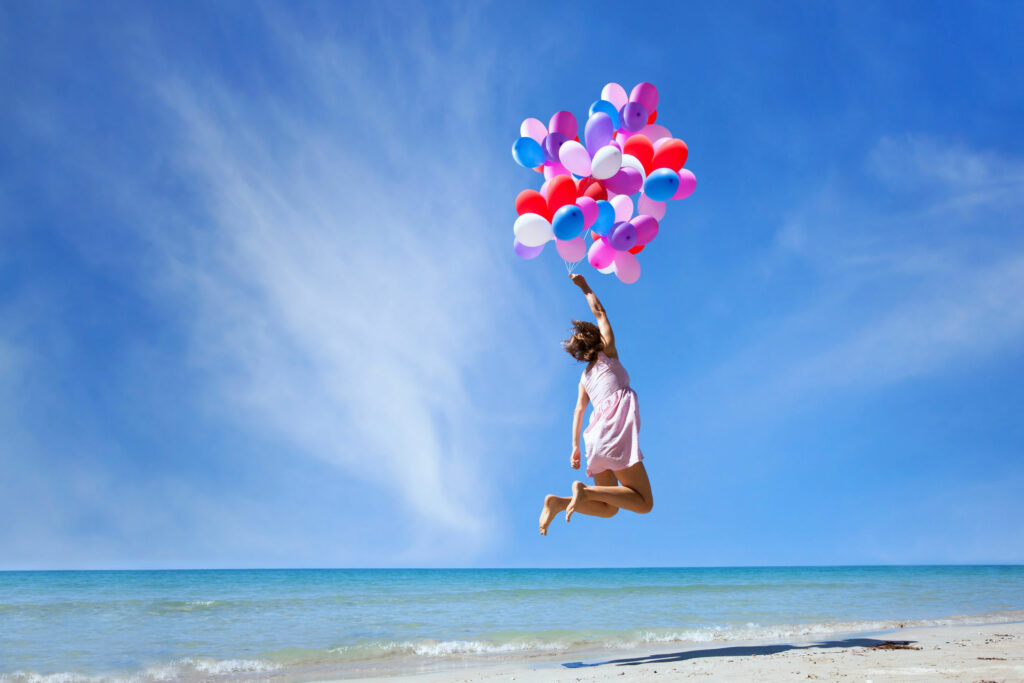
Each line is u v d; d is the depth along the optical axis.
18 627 11.05
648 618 11.64
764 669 4.16
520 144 5.43
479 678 4.67
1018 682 3.39
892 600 15.87
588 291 4.92
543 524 4.00
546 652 7.33
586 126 5.07
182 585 27.09
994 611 12.28
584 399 4.94
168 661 7.28
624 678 4.08
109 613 13.55
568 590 21.52
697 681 3.71
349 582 31.00
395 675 5.89
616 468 4.38
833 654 5.05
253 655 7.61
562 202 4.95
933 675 3.70
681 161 5.19
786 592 19.86
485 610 14.03
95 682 6.10
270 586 25.88
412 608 14.62
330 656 7.43
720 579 33.03
